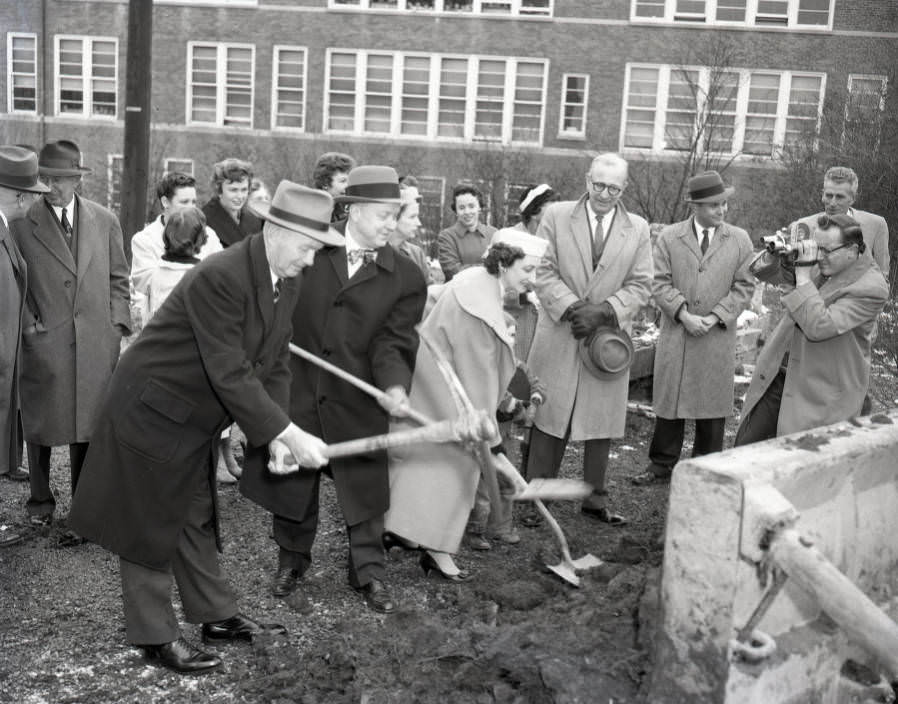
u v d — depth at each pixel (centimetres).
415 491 439
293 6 2702
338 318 414
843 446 297
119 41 2738
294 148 2731
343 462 416
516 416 479
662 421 620
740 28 2539
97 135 2769
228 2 2711
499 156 2503
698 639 270
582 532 526
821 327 455
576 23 2622
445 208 2444
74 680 352
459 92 2688
